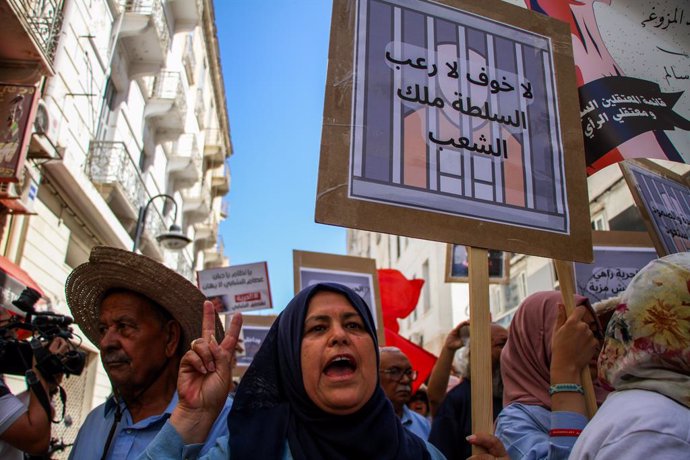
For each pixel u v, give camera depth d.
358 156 2.03
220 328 2.43
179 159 18.67
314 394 1.76
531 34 2.52
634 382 1.56
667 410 1.41
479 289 2.00
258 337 7.04
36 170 9.13
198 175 19.94
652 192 2.96
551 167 2.33
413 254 22.53
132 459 2.14
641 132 2.97
